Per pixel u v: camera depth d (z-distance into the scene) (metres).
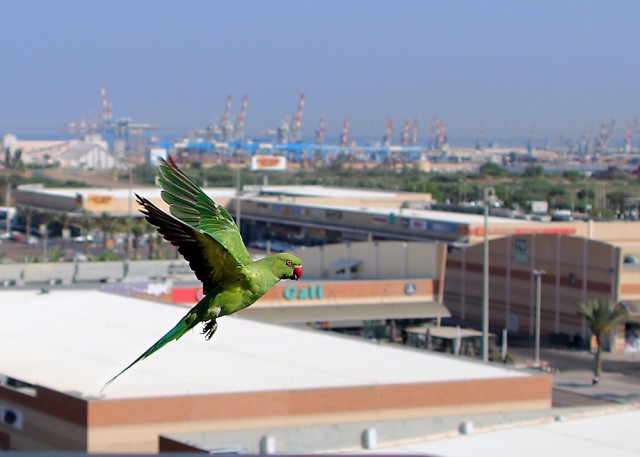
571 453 30.97
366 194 150.38
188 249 6.51
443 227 104.88
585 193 198.75
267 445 34.03
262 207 138.25
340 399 40.12
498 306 87.88
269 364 43.78
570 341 80.81
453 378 42.97
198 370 42.19
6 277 84.06
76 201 138.88
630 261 89.69
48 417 37.72
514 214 117.94
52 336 48.19
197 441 36.88
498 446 31.73
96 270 87.00
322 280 81.75
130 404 36.62
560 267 82.06
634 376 69.44
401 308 79.38
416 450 31.59
